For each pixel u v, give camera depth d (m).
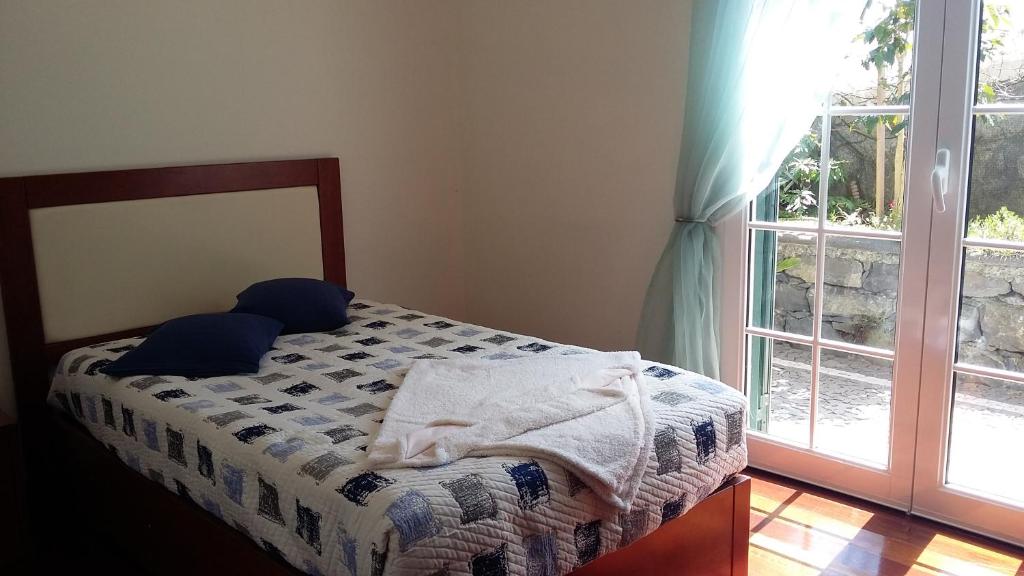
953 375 2.82
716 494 2.34
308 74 3.73
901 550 2.73
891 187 2.86
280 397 2.48
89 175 3.13
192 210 3.39
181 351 2.75
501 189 4.17
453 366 2.61
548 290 4.05
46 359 3.11
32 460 3.14
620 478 1.99
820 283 3.08
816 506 3.04
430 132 4.21
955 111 2.65
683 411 2.25
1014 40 2.55
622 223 3.67
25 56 2.99
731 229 3.26
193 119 3.41
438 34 4.17
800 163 3.06
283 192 3.66
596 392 2.31
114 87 3.20
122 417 2.60
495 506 1.82
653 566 2.18
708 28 3.07
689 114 3.17
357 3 3.85
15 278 3.02
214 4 3.41
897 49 2.77
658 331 3.39
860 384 3.05
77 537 3.04
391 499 1.75
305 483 1.92
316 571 1.90
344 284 3.92
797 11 2.82
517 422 2.10
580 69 3.70
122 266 3.24
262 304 3.21
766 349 3.29
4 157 2.99
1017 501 2.73
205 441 2.23
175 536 2.41
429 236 4.29
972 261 2.72
